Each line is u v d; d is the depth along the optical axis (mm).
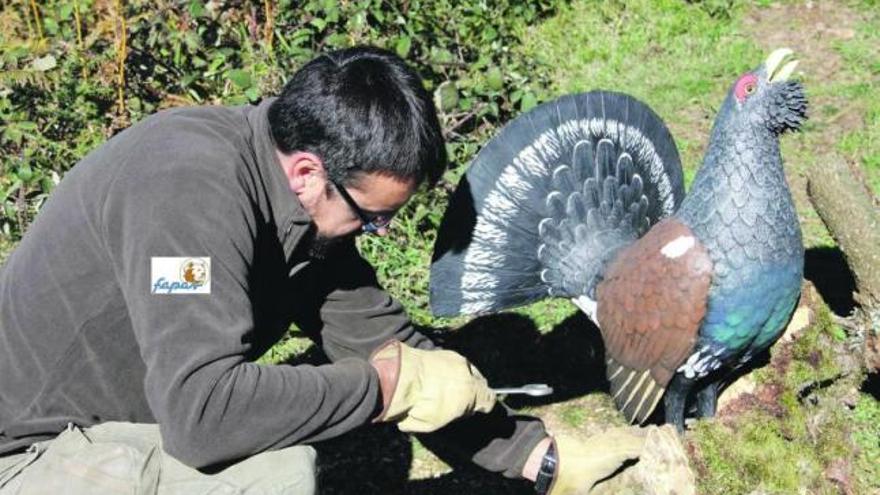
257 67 3107
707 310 1907
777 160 1885
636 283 1973
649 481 1796
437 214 2822
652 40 3619
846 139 3107
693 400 2094
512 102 3129
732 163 1881
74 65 3102
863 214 2201
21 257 1605
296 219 1581
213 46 3227
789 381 2066
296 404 1511
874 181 2920
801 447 1974
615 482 1814
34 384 1603
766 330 1951
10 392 1611
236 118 1580
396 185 1535
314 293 1858
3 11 3455
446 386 1632
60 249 1563
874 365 2146
